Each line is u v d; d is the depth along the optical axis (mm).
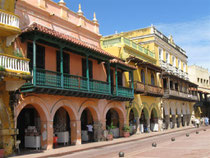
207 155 12547
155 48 36688
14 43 15633
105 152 16000
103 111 23203
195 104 51125
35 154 14914
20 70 14055
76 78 18812
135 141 23031
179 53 47344
